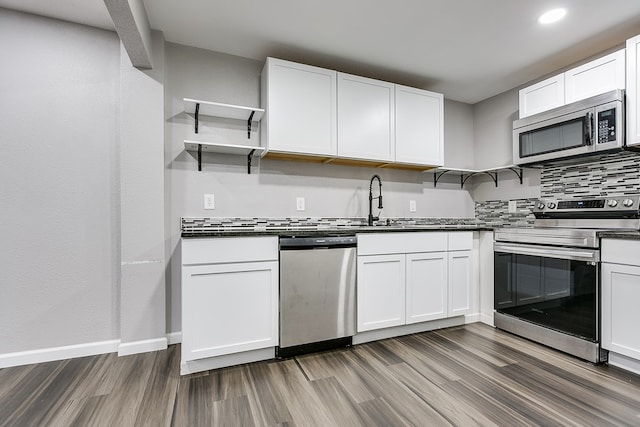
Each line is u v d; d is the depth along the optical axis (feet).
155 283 7.59
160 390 5.82
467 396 5.57
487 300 9.40
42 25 7.07
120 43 7.56
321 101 8.55
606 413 5.07
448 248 9.09
